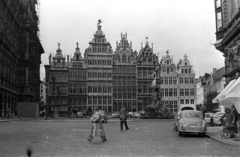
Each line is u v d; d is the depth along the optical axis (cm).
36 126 2941
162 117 5784
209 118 3191
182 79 9412
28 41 6431
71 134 1992
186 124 1869
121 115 2462
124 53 9325
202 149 1279
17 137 1783
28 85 6175
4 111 5000
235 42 3803
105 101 8962
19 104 5822
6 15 5175
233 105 1919
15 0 5712
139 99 9244
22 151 1203
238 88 1883
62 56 8831
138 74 9331
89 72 8975
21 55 6156
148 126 3027
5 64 5062
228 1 4553
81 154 1134
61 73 8750
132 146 1372
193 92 9362
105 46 9150
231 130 1711
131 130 2422
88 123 3631
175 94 9319
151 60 9475
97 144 1447
